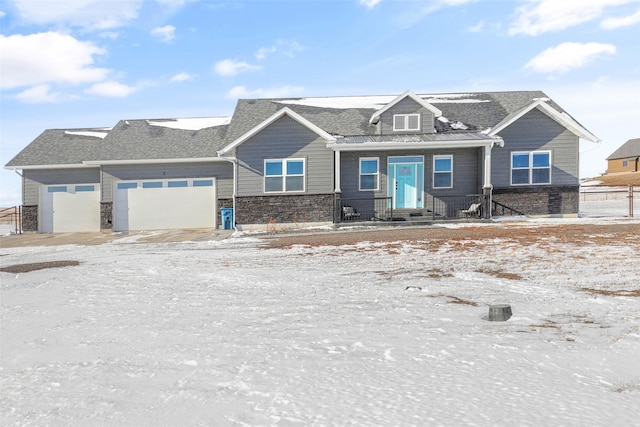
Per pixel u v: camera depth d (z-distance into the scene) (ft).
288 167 72.64
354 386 10.62
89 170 83.10
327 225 71.15
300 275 28.07
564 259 29.99
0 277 31.71
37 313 19.93
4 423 9.45
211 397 10.31
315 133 72.49
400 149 72.38
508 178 73.00
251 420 9.07
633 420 8.57
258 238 59.00
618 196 126.62
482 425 8.50
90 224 82.99
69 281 28.76
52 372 12.43
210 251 45.27
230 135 77.61
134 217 79.97
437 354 12.79
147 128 89.81
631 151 220.02
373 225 67.31
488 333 14.76
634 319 15.94
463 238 45.55
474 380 10.80
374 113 77.36
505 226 58.70
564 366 11.60
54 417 9.62
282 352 13.41
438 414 9.01
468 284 23.47
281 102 89.86
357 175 73.20
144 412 9.69
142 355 13.65
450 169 73.31
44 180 82.94
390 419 8.85
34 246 60.75
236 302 20.97
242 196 72.28
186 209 79.82
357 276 27.14
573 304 18.44
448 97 88.43
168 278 28.66
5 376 12.27
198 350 13.91
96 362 13.14
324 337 14.85
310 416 9.14
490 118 77.51
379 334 15.01
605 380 10.63
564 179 73.15
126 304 21.25
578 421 8.57
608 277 23.72
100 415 9.63
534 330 15.01
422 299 20.33
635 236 41.19
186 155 78.84
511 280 23.90
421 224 66.44
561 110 75.92
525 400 9.59
